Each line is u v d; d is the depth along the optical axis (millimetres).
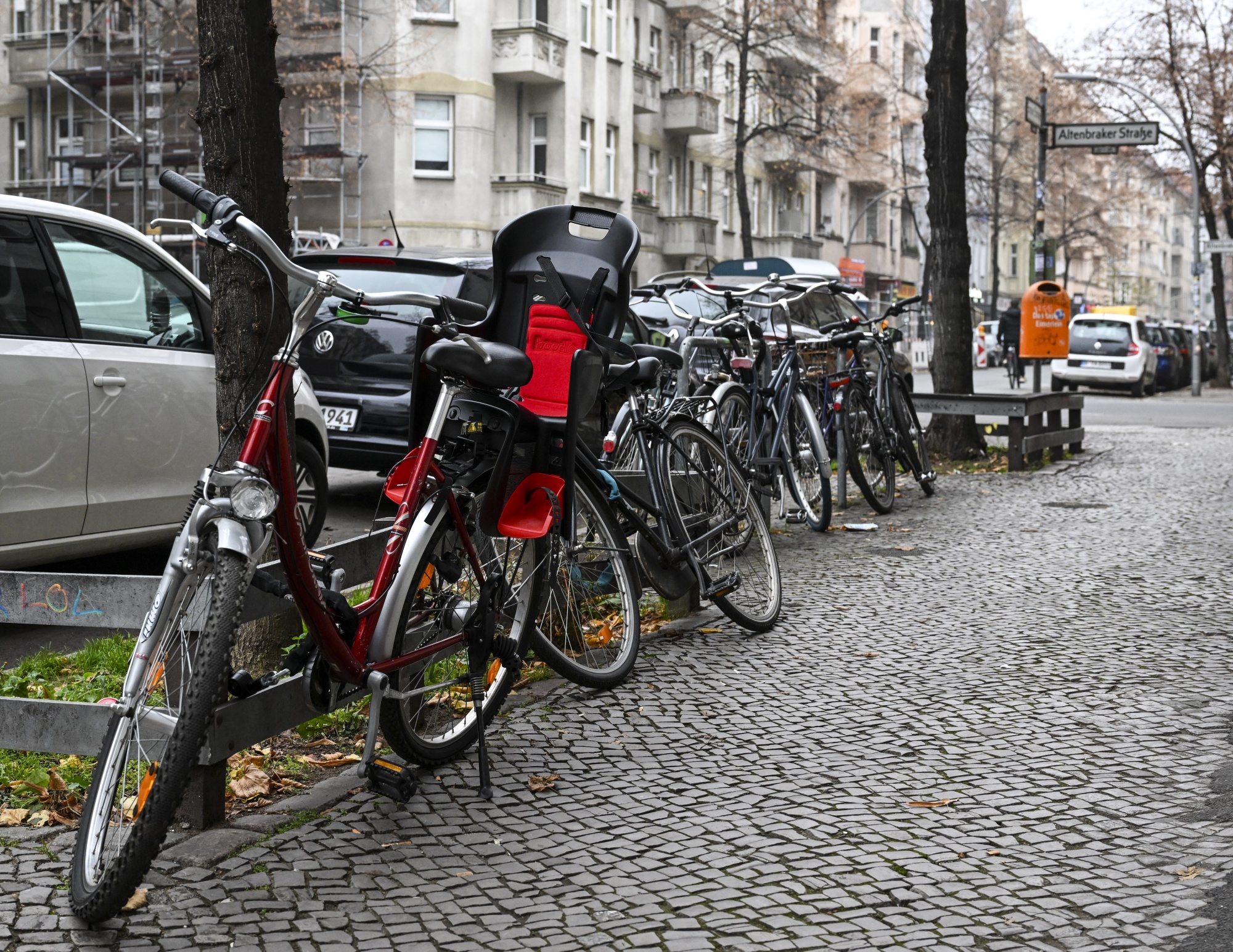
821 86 44781
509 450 4418
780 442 9117
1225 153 39625
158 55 38719
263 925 3377
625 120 42812
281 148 5234
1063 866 3838
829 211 60500
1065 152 65688
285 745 4727
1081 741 4992
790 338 9430
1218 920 3465
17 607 4262
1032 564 8516
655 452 6012
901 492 11766
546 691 5484
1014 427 13984
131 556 8195
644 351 6141
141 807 3205
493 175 37906
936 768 4684
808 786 4492
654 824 4133
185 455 7320
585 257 4984
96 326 6871
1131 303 103812
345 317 3852
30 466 6422
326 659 3881
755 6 40656
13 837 3871
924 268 66875
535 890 3639
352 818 4094
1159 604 7352
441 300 4332
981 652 6293
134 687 3391
